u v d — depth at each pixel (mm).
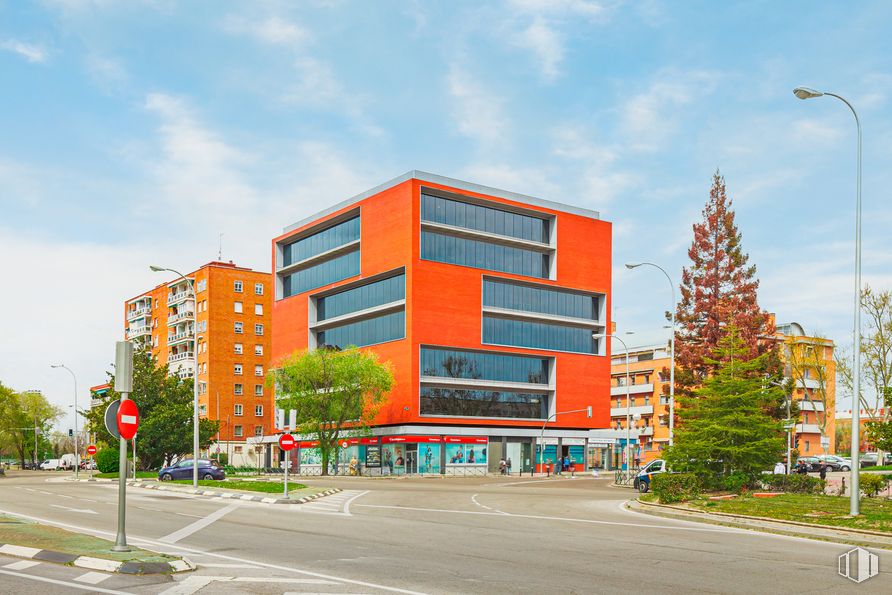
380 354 75938
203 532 17797
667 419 62750
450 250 76438
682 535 18266
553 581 11258
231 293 107250
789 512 21484
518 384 79125
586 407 83062
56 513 23000
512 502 31047
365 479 60250
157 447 64562
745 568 12914
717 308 53594
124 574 11117
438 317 73938
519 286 80750
